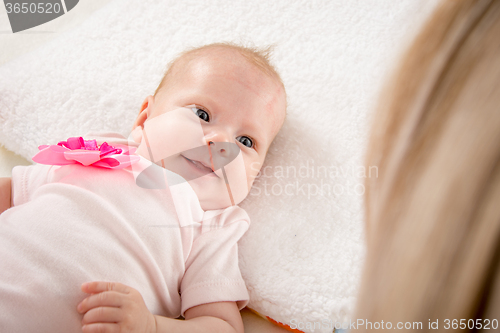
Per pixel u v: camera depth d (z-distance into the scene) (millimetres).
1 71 1181
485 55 198
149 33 1299
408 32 264
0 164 1125
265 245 969
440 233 191
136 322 678
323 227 983
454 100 202
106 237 764
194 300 838
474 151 185
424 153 208
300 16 1359
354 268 905
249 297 914
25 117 1130
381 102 259
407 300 201
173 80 1032
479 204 182
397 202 215
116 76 1200
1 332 636
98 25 1298
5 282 668
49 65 1198
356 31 1325
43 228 735
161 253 823
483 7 212
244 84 1000
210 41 1301
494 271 182
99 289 673
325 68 1250
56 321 667
